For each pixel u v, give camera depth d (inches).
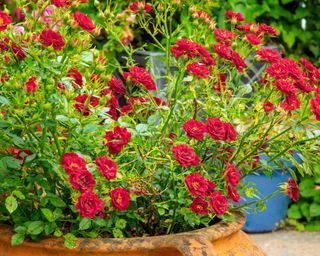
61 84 86.0
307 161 93.4
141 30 179.6
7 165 83.0
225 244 83.0
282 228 191.2
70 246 77.7
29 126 80.0
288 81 89.3
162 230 89.9
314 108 86.7
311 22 209.8
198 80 98.7
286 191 94.3
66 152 82.6
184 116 95.0
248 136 91.3
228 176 85.3
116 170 79.8
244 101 99.8
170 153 89.9
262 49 96.5
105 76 85.1
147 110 95.8
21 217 83.6
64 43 79.0
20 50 82.6
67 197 85.8
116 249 77.3
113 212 84.7
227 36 103.0
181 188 86.2
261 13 198.5
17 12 109.7
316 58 210.1
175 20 177.6
